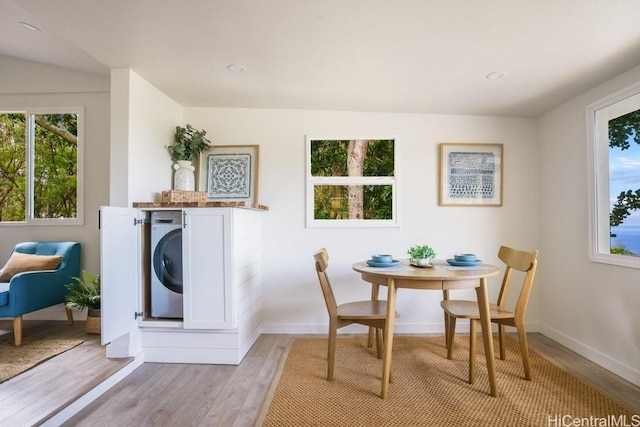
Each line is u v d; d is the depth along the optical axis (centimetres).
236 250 240
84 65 318
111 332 207
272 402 186
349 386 204
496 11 165
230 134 316
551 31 181
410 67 227
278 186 314
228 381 212
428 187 315
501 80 244
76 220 332
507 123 317
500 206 314
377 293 262
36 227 336
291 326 309
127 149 232
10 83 335
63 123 342
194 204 233
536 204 314
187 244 235
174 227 242
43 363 221
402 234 313
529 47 198
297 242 312
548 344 278
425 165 315
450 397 191
